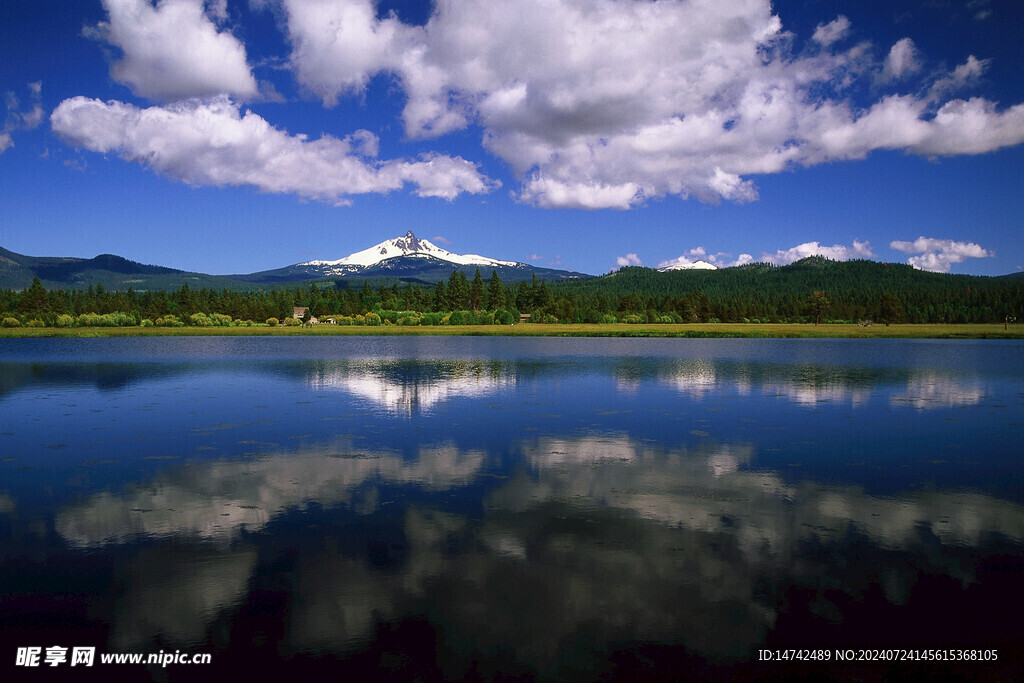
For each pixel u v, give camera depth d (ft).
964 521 44.32
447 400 108.06
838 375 156.87
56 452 66.23
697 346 314.76
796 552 38.45
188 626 29.86
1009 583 34.19
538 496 49.98
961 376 155.22
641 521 43.98
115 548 39.14
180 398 110.22
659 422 85.71
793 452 66.64
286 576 34.99
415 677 25.90
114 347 292.61
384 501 48.67
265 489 51.93
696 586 33.81
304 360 206.08
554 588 33.50
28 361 199.31
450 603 31.91
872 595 32.86
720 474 57.26
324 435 75.82
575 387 127.85
